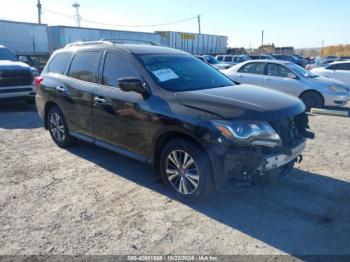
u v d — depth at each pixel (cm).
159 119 383
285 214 360
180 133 374
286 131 366
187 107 366
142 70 423
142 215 360
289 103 381
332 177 458
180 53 507
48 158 539
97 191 417
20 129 740
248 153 331
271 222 345
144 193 412
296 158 395
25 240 313
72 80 529
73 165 507
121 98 431
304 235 322
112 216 357
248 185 341
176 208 375
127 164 509
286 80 1014
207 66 510
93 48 507
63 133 577
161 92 397
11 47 2019
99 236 320
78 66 527
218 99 367
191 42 3806
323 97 976
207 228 335
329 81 994
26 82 966
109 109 452
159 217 355
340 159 530
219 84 457
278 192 411
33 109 998
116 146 464
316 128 751
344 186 429
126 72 440
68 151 573
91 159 532
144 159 424
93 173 475
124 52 453
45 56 2208
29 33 2092
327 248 303
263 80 1040
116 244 308
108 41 506
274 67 1041
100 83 476
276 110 354
